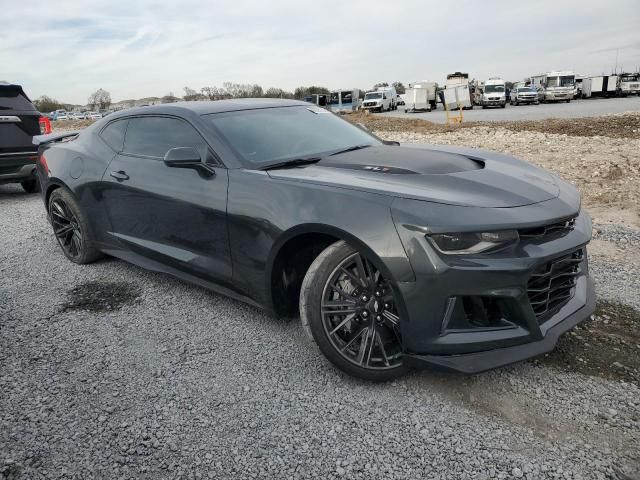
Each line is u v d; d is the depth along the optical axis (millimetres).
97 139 4508
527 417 2484
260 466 2240
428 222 2461
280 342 3281
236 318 3639
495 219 2486
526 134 13203
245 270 3215
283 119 3912
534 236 2574
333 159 3398
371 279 2670
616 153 9289
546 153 9914
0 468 2270
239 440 2404
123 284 4340
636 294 3764
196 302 3928
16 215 7191
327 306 2750
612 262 4449
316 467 2223
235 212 3158
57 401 2742
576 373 2816
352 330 2785
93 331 3520
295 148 3580
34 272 4719
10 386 2889
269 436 2426
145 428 2508
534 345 2553
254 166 3295
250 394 2752
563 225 2752
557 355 2996
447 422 2475
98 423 2557
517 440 2332
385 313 2686
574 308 2838
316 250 3131
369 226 2572
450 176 2932
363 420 2512
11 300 4094
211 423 2531
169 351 3221
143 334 3451
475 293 2453
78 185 4465
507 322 2559
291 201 2896
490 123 18438
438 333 2523
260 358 3102
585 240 2783
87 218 4559
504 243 2477
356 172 3078
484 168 3195
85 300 4043
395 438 2379
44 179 4891
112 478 2203
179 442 2406
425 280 2465
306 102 4473
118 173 4074
